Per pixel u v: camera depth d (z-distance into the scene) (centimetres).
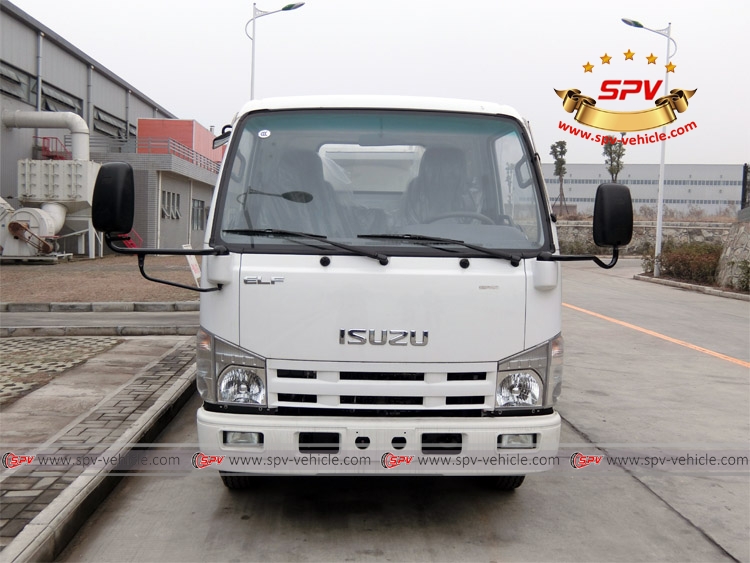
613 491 510
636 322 1369
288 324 389
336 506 472
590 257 401
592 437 632
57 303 1339
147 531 430
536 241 419
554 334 408
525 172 436
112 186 372
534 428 393
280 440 384
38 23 2808
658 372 913
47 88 2981
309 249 395
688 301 1788
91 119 3400
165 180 3164
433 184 430
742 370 938
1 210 2334
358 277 390
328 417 388
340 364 390
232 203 414
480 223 422
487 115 448
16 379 752
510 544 420
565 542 424
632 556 407
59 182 2531
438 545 416
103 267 2236
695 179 5603
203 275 411
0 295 1472
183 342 998
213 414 392
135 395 682
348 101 446
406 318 391
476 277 395
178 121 3544
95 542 414
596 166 5347
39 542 375
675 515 469
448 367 393
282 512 461
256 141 432
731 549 420
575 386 824
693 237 3631
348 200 421
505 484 489
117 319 1218
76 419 601
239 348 393
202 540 418
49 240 2398
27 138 2822
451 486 512
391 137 436
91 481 461
